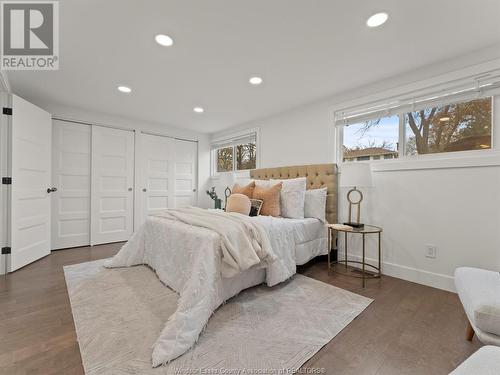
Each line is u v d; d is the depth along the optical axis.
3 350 1.31
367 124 2.82
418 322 1.63
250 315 1.68
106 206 3.90
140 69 2.39
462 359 1.28
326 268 2.74
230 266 1.71
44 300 1.91
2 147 2.52
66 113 3.48
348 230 2.29
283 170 3.48
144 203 4.31
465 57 2.09
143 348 1.33
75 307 1.78
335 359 1.27
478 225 2.01
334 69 2.38
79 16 1.65
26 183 2.77
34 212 2.90
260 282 2.17
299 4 1.54
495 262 1.93
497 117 1.97
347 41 1.93
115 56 2.15
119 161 4.02
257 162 4.07
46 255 3.13
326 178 3.00
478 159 2.00
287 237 2.32
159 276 2.28
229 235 1.78
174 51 2.08
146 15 1.63
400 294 2.06
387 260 2.53
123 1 1.51
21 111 2.68
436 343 1.41
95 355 1.27
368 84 2.70
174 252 2.09
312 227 2.68
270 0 1.51
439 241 2.20
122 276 2.38
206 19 1.68
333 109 3.03
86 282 2.24
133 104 3.41
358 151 2.89
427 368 1.22
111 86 2.80
